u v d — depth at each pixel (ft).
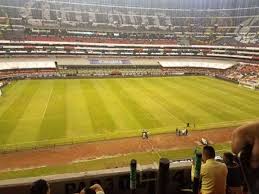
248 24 361.51
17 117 130.21
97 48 317.22
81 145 102.32
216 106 155.33
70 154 95.45
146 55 326.65
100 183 22.75
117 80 237.04
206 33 372.79
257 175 6.26
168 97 175.01
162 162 14.42
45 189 16.97
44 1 354.33
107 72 270.26
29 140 104.83
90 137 108.99
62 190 22.36
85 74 256.52
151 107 150.51
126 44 333.83
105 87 204.54
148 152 97.55
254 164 6.30
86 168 86.22
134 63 307.37
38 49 294.05
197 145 103.40
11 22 315.99
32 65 267.80
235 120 131.23
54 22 338.54
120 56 318.86
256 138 6.37
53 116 132.46
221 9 393.91
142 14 392.88
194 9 406.62
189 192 21.67
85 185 22.66
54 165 87.86
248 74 262.26
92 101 161.17
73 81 227.40
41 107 147.02
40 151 97.25
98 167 86.94
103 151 98.07
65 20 347.56
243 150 6.41
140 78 250.78
